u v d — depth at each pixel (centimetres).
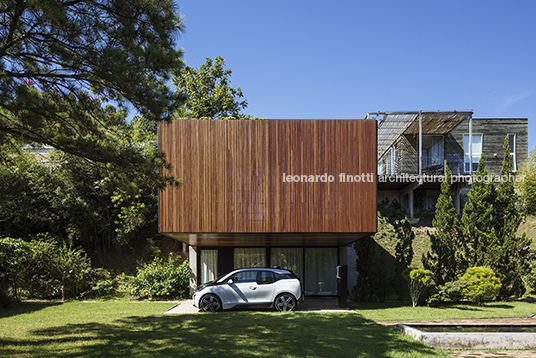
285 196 1162
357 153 1173
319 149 1175
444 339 701
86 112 778
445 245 1409
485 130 2266
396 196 2206
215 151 1176
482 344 696
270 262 1566
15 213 1678
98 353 597
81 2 635
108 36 650
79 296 1480
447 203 1476
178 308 1233
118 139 814
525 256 1428
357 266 1406
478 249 1447
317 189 1162
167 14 674
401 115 1844
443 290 1254
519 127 2264
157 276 1524
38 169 1739
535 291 1550
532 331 773
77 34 597
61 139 688
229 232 1151
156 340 710
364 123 1182
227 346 661
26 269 1406
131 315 1062
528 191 2053
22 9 576
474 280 1279
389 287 1376
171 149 1177
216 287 1145
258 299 1139
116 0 619
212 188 1165
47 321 958
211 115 2483
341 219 1152
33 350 618
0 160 846
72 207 1700
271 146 1176
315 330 812
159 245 1878
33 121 676
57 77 697
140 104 702
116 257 1803
